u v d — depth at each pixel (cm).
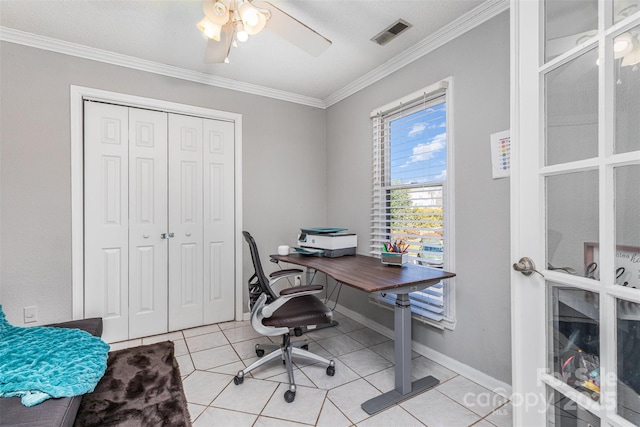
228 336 253
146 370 197
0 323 166
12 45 204
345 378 189
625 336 86
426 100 220
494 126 175
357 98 290
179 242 266
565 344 104
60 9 180
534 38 112
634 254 84
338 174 318
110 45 221
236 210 289
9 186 204
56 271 218
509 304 169
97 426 143
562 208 104
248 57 238
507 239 169
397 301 173
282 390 177
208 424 148
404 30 202
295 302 206
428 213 221
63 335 162
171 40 214
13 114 205
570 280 100
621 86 87
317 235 266
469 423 149
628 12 85
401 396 168
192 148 271
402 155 246
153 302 256
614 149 88
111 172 240
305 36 172
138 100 244
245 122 292
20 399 112
